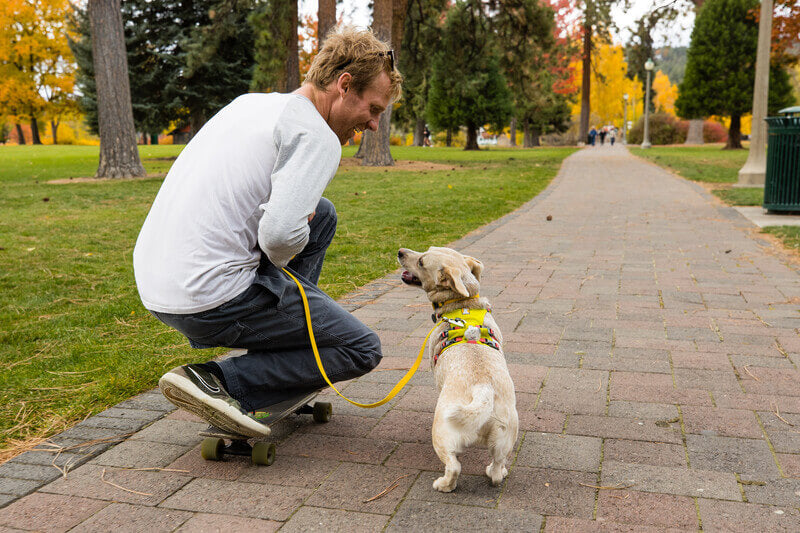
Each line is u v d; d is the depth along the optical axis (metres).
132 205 12.63
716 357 4.21
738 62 34.41
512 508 2.52
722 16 34.06
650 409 3.44
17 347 4.53
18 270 6.92
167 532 2.38
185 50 27.64
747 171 15.30
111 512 2.52
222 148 2.60
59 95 46.22
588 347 4.47
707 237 8.77
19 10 42.00
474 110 37.78
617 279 6.52
